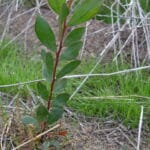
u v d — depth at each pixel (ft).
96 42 5.33
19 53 5.00
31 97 4.17
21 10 5.82
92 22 5.69
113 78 4.59
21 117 3.74
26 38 5.29
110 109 4.17
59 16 3.08
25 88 4.26
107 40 5.36
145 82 4.50
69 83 4.39
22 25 5.57
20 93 4.24
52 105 3.46
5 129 3.63
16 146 3.53
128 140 3.84
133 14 4.81
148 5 5.85
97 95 4.32
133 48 4.70
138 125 4.00
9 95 4.26
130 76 4.59
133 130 3.96
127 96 4.16
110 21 5.74
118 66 4.81
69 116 4.04
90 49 5.19
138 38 5.33
